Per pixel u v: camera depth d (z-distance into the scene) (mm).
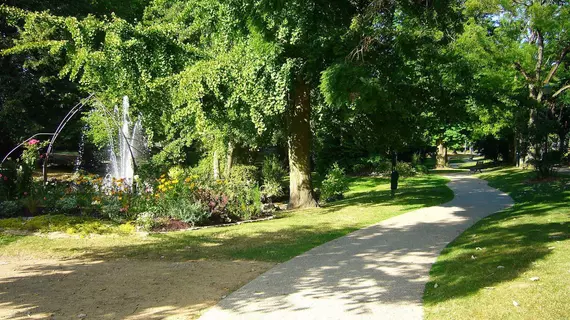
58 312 5184
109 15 25016
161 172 16234
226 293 5859
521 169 25578
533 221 9703
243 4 11688
